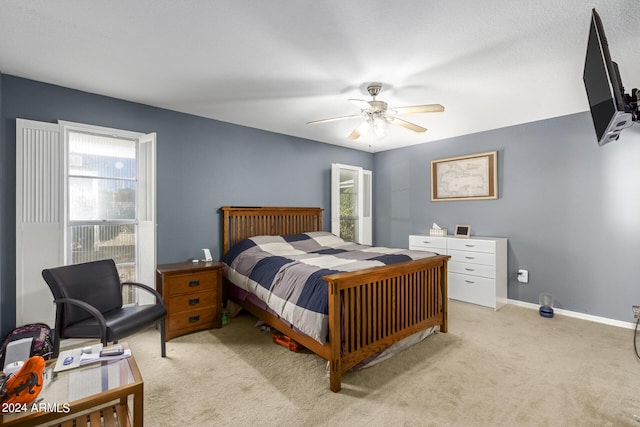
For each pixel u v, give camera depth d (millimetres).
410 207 5129
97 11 1745
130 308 2453
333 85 2744
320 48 2135
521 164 3877
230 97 3039
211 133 3721
